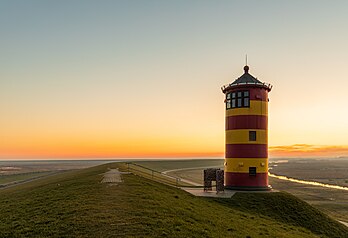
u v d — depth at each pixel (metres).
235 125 40.53
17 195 34.12
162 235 16.94
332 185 105.88
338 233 29.78
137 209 21.19
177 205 24.70
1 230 18.81
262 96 40.62
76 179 41.06
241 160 39.59
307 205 33.94
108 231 17.08
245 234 20.50
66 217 19.69
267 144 40.72
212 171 37.97
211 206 28.98
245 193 35.59
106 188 28.73
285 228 26.31
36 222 19.45
